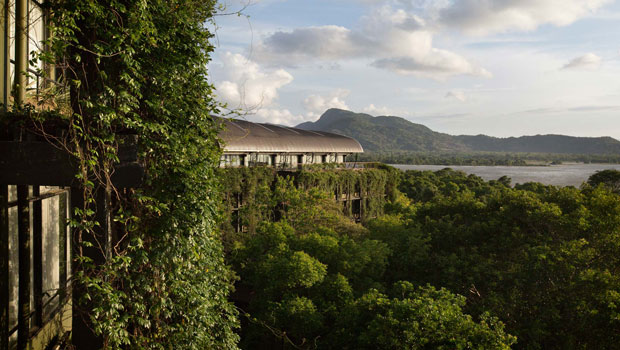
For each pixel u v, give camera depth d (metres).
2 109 4.78
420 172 90.75
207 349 6.51
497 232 22.27
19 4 5.24
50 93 5.50
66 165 4.48
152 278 5.32
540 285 18.00
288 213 29.45
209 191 6.36
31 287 5.77
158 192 5.48
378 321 14.34
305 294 19.58
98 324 4.53
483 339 13.47
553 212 19.86
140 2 4.85
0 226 4.89
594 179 48.75
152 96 5.50
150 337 5.45
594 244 18.98
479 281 19.55
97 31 4.65
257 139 35.78
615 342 15.55
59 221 6.74
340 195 37.19
